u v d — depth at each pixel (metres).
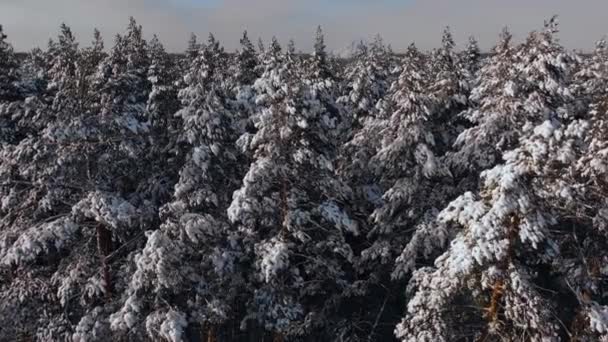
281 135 16.56
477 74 28.61
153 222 20.06
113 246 19.23
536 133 12.06
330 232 18.55
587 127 12.70
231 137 19.91
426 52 31.89
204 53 33.56
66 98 17.33
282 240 17.14
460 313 14.02
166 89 25.36
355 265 19.53
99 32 27.45
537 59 18.17
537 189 12.46
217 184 19.41
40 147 16.47
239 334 23.52
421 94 18.08
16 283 17.48
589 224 13.82
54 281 17.20
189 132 18.30
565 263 14.73
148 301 15.55
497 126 17.84
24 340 18.19
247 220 17.33
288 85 16.78
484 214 12.05
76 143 16.84
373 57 28.70
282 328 17.48
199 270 16.92
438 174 17.88
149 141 20.72
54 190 16.91
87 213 16.14
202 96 18.75
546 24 18.31
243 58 38.00
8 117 21.34
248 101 24.92
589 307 13.29
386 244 18.97
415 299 13.31
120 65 31.22
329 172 18.30
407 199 18.47
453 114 21.30
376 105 24.78
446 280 12.72
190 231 15.35
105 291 16.70
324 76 30.44
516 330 12.96
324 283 19.55
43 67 41.00
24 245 15.59
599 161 12.44
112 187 19.36
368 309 21.98
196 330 21.86
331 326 20.42
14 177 17.61
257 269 17.22
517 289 12.05
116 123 17.75
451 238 16.83
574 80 24.59
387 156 18.61
